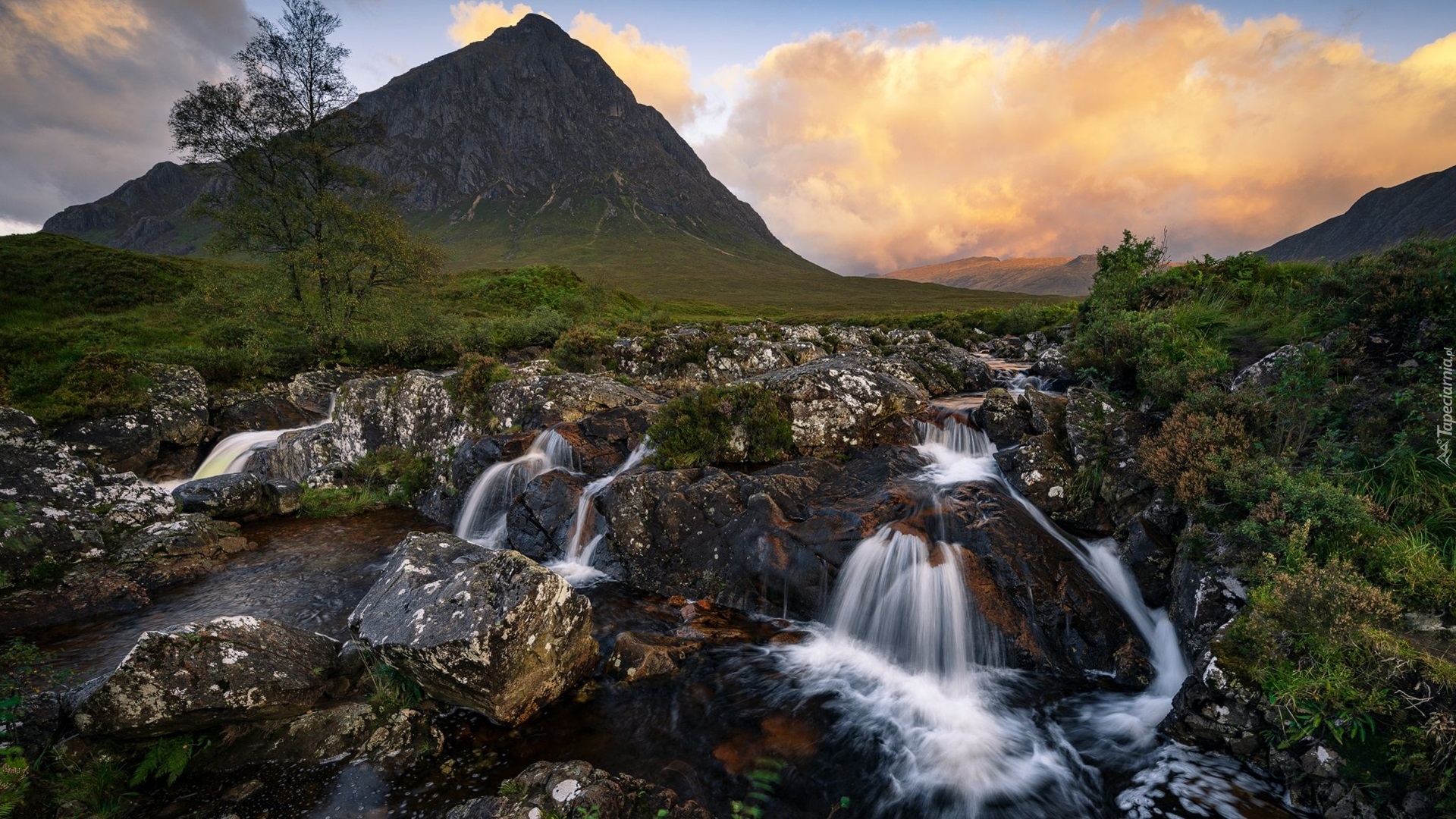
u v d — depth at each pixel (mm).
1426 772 4383
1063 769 6062
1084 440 10297
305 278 26750
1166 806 5395
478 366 17719
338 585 10672
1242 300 13039
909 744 6492
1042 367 18109
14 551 9594
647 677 7578
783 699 7254
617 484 11273
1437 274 7750
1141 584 8047
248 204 26094
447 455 15820
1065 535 9273
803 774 6051
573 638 7359
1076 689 7266
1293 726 5133
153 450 18031
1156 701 6863
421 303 29438
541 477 12484
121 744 5762
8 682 6934
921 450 12625
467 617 6480
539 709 6906
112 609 9484
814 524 9461
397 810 5434
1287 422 7484
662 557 10375
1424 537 5938
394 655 6633
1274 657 5402
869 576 8648
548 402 15641
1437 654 4848
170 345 28094
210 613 9500
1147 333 11562
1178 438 7867
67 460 11391
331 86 28109
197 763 5859
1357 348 8078
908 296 182250
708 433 12852
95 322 30609
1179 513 8078
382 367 27797
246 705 6090
